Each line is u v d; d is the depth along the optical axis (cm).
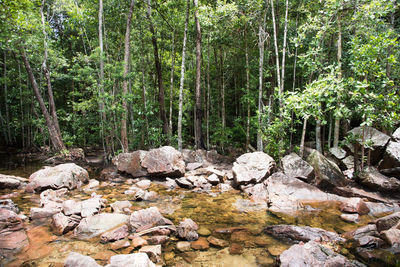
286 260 369
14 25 1059
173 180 1058
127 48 1459
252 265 398
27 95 2166
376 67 718
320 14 1044
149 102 1650
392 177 780
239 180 921
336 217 618
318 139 1240
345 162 1049
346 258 374
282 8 1546
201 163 1354
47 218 609
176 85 2448
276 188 835
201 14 1308
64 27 2261
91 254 431
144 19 1745
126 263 359
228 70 2147
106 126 1459
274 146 1094
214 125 2142
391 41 702
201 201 779
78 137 2177
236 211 677
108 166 1402
